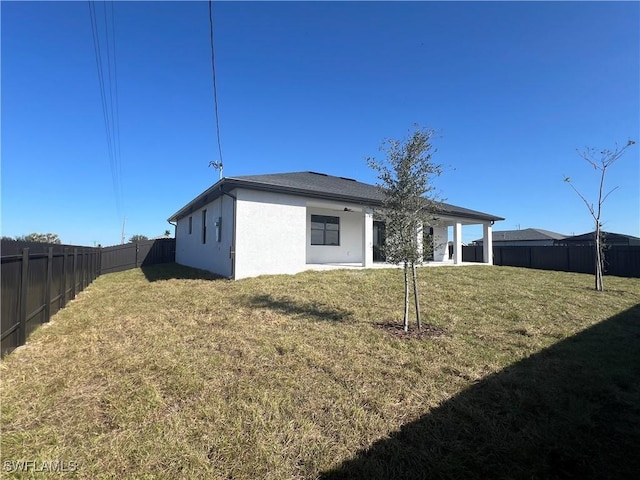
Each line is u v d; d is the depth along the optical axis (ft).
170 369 12.53
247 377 12.09
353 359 13.93
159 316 20.77
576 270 57.06
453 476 7.68
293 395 10.94
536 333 18.33
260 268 35.45
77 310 23.56
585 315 23.12
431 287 31.01
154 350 14.62
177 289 30.07
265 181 36.09
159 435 8.61
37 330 17.99
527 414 10.19
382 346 15.57
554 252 60.08
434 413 10.09
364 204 41.68
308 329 17.92
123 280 41.37
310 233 48.85
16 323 15.03
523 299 27.55
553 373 13.17
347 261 52.80
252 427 9.05
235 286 29.84
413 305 24.12
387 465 7.92
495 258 69.72
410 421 9.68
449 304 24.86
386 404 10.47
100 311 22.81
